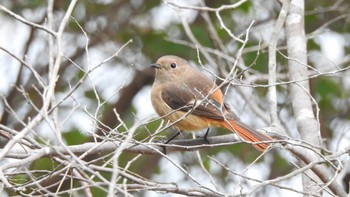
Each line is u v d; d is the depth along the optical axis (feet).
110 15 55.11
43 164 46.70
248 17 53.06
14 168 30.22
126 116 55.21
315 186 31.37
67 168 27.68
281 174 51.80
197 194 28.81
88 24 54.49
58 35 28.45
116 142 31.24
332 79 52.21
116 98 55.67
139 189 27.91
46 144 30.45
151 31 54.65
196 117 36.45
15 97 51.96
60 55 27.91
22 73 51.70
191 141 35.96
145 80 56.13
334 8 49.60
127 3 55.67
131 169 53.11
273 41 36.45
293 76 36.83
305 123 35.32
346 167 32.12
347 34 53.67
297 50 37.50
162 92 39.17
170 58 40.45
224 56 42.14
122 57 54.54
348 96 53.11
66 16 29.01
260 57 50.01
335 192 32.04
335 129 53.21
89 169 25.48
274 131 34.32
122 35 54.65
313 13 51.55
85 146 31.07
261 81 49.52
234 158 52.37
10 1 52.34
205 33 52.01
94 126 30.99
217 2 54.60
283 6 37.37
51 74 28.14
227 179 51.37
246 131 34.73
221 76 43.73
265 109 49.78
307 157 32.42
